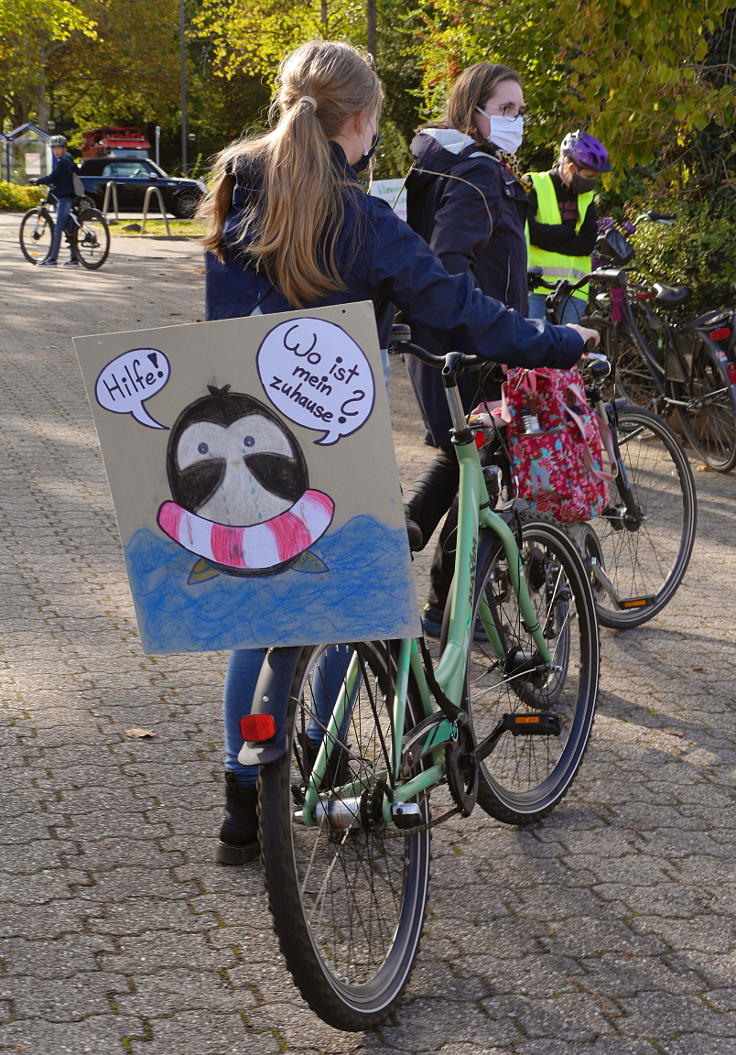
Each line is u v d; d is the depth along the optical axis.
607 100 8.25
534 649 3.52
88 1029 2.57
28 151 42.16
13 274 18.23
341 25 24.23
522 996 2.77
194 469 2.38
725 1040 2.64
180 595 2.46
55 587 5.25
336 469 2.34
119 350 2.32
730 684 4.64
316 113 2.68
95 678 4.36
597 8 7.94
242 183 2.69
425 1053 2.57
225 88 58.66
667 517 5.16
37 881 3.10
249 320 2.28
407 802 2.77
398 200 4.44
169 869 3.20
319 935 2.68
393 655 2.78
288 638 2.47
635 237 9.19
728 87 8.28
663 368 8.41
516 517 3.41
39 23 40.12
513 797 3.48
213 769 3.75
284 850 2.42
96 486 6.88
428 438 4.96
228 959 2.84
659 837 3.51
